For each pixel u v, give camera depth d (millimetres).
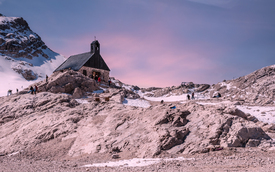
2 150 22406
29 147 21609
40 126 26016
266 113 35906
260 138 16422
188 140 16609
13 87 97938
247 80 71188
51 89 41094
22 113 32312
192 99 56469
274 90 58719
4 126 29969
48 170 12227
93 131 22234
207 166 11055
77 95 41031
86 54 66625
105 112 27922
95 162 15039
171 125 18828
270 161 11422
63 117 27406
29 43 155500
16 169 12695
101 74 64750
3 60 125438
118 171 11305
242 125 17062
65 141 21984
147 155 15266
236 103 42594
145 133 18891
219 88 75375
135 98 46344
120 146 18141
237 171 9391
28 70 122688
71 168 12961
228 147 15219
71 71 46656
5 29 152875
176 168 11078
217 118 18250
